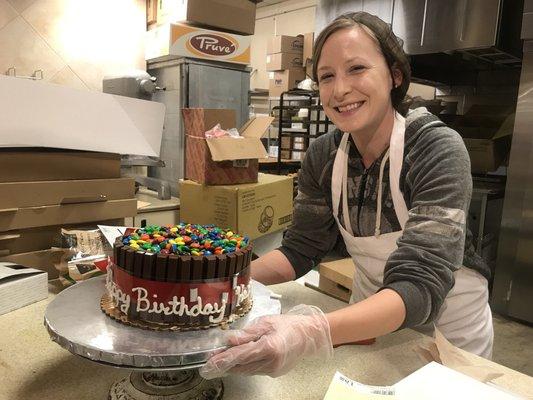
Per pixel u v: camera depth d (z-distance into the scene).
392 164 0.98
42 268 1.18
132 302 0.73
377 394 0.65
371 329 0.75
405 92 1.02
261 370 0.68
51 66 2.08
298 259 1.21
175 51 2.12
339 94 0.90
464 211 0.85
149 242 0.77
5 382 0.76
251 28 2.34
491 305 2.82
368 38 0.89
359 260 1.16
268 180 1.88
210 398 0.73
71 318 0.73
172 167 2.28
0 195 1.08
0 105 1.08
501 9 2.59
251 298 0.85
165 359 0.63
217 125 1.78
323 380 0.81
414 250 0.82
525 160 2.54
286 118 4.35
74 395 0.73
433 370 0.72
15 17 1.95
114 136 1.29
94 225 1.27
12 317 0.98
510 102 3.24
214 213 1.72
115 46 2.27
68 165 1.19
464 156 0.89
